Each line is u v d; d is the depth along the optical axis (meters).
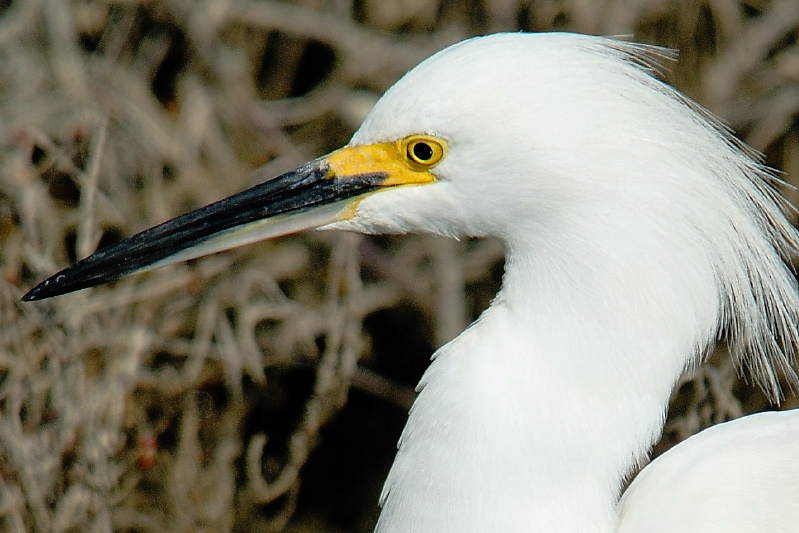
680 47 9.06
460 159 4.36
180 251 4.93
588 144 4.12
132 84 9.00
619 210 4.13
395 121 4.49
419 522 4.47
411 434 4.51
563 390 4.27
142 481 7.96
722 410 6.46
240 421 8.79
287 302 8.27
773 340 4.47
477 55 4.30
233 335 8.51
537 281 4.32
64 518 6.88
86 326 7.44
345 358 7.97
